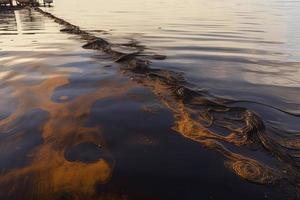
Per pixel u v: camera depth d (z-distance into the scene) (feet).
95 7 182.80
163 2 236.63
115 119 20.61
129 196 13.21
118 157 16.06
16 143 17.66
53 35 68.95
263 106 24.63
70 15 129.49
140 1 252.21
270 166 15.38
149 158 15.97
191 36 69.72
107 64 37.27
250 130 18.94
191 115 21.52
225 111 22.52
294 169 15.17
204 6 193.57
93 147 17.07
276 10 165.17
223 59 44.19
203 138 18.11
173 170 14.94
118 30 79.61
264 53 49.85
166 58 43.70
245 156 16.22
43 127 19.54
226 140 17.92
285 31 80.48
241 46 56.65
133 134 18.52
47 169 15.08
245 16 128.47
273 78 33.91
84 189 13.60
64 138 18.07
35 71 33.99
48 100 24.34
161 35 70.79
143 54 46.01
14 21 103.60
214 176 14.47
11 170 15.10
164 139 17.92
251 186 13.76
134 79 30.30
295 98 26.91
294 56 47.42
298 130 19.99
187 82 31.22
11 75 32.32
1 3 164.76
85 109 22.31
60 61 39.40
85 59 40.57
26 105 23.34
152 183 14.02
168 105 23.30
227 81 32.14
